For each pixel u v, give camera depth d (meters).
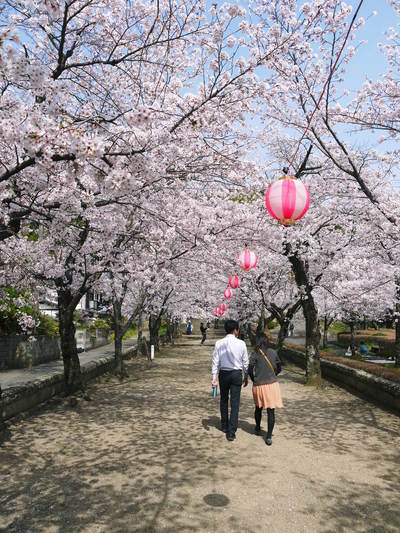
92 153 3.83
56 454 5.77
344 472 5.16
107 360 14.84
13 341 13.23
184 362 19.97
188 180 7.52
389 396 8.89
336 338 37.59
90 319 23.09
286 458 5.70
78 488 4.59
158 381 13.45
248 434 6.98
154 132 4.89
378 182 10.52
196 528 3.70
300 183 4.77
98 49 7.16
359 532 3.67
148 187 6.41
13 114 4.21
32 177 5.31
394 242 10.52
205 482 4.80
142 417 8.14
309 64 8.88
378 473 5.13
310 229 12.15
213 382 6.98
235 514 3.98
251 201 10.56
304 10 6.95
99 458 5.62
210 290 25.67
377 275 11.74
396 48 8.66
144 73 7.56
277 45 6.01
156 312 23.47
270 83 6.64
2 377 11.22
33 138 3.69
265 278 16.41
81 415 8.16
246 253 8.66
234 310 24.84
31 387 8.04
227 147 7.20
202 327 34.12
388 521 3.87
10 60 3.31
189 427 7.42
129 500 4.28
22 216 5.57
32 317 13.92
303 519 3.89
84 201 5.19
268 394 6.45
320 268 13.16
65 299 9.74
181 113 6.12
